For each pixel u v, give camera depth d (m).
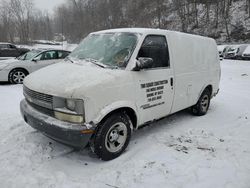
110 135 3.69
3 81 9.42
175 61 4.68
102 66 3.85
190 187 3.17
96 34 4.75
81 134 3.26
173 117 5.84
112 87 3.53
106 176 3.35
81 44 4.80
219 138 4.62
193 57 5.28
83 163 3.67
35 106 3.79
